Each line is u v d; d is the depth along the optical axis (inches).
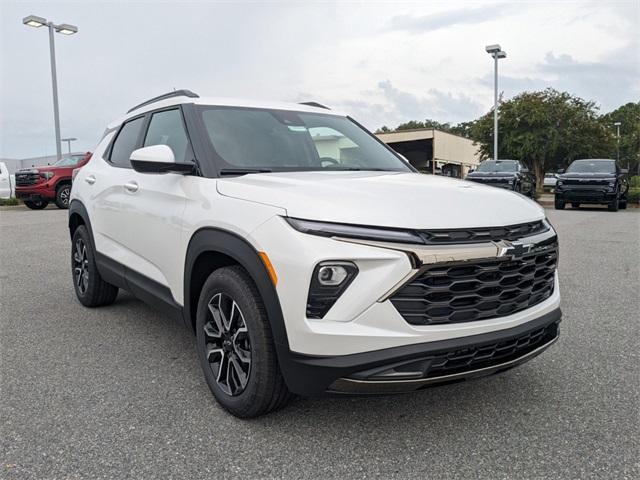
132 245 151.6
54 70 826.8
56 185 649.0
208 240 111.3
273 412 112.7
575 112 1157.7
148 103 169.8
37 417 111.8
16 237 388.8
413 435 104.0
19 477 90.7
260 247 98.6
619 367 137.9
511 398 120.1
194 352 150.8
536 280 109.0
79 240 195.9
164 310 137.3
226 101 148.2
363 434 104.3
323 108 170.2
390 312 91.5
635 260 287.0
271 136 141.8
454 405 116.6
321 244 92.7
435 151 1544.0
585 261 284.8
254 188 109.0
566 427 107.0
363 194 102.4
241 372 108.6
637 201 826.2
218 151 129.3
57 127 838.5
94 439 102.9
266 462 95.0
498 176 681.0
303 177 119.8
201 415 112.3
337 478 90.5
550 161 1229.7
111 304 199.8
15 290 224.2
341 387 92.2
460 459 95.9
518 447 99.7
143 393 123.3
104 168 178.9
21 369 138.0
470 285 96.8
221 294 111.6
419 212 97.3
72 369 138.0
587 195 641.6
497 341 98.1
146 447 100.0
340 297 92.2
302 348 93.6
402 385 91.9
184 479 90.3
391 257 91.5
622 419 110.2
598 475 90.7
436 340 93.3
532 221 109.3
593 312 187.9
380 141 169.0
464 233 97.1
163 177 137.4
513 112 1174.3
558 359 143.7
